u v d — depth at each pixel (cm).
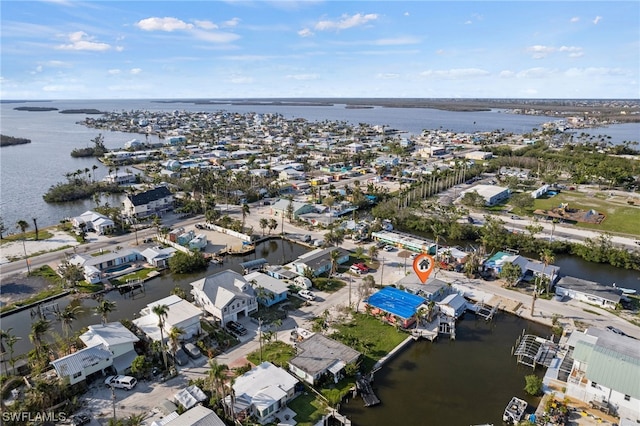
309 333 7331
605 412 5612
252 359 6700
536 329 7781
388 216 14050
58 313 7400
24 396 5766
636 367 5728
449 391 6153
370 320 7900
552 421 5391
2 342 7169
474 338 7544
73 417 5388
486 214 14588
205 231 12975
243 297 7931
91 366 6059
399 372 6569
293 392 5903
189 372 6375
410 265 10381
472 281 9556
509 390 6194
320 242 11825
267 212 14988
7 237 12250
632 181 18525
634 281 9744
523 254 11394
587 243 11281
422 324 7838
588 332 6925
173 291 8606
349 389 6072
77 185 18162
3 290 9000
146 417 5431
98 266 9956
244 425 5325
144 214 14088
